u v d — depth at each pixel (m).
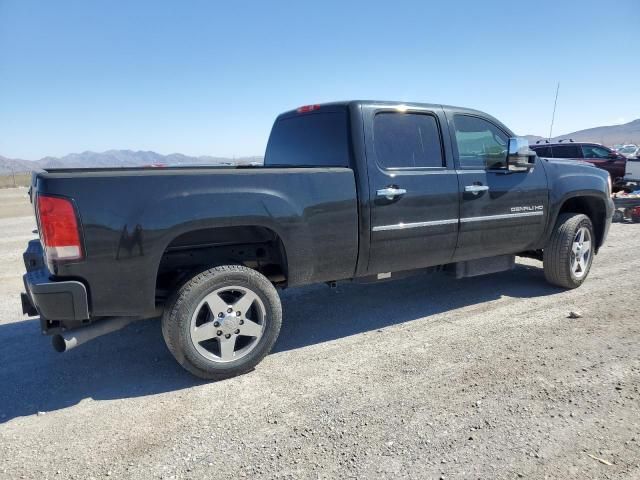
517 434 2.78
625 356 3.80
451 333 4.44
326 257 3.97
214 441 2.81
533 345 4.07
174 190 3.32
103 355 4.17
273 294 3.71
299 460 2.61
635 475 2.41
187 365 3.47
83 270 3.12
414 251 4.45
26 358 4.15
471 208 4.75
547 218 5.43
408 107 4.46
